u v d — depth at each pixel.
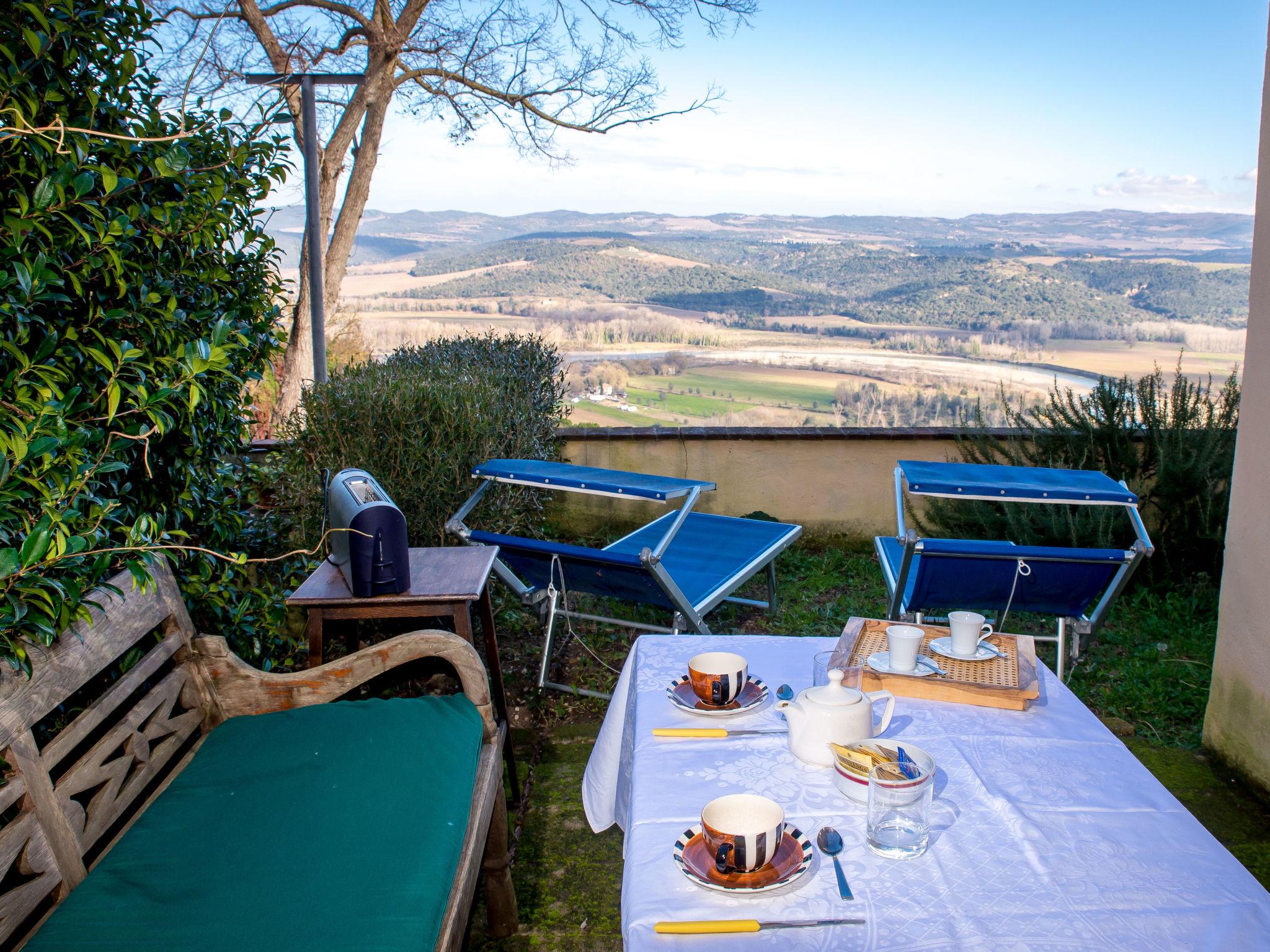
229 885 1.61
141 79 2.38
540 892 2.55
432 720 2.27
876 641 2.28
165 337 2.35
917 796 1.37
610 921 2.42
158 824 1.82
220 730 2.23
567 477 3.62
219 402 2.82
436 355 7.02
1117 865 1.36
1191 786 3.14
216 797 1.91
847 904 1.26
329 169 12.79
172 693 2.17
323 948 1.45
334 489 2.59
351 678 2.35
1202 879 1.32
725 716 1.92
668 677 2.19
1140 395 5.30
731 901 1.28
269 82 6.92
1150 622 4.69
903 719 1.90
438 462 4.50
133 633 2.02
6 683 1.59
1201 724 3.69
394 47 12.45
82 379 2.13
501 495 4.77
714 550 4.47
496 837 2.33
